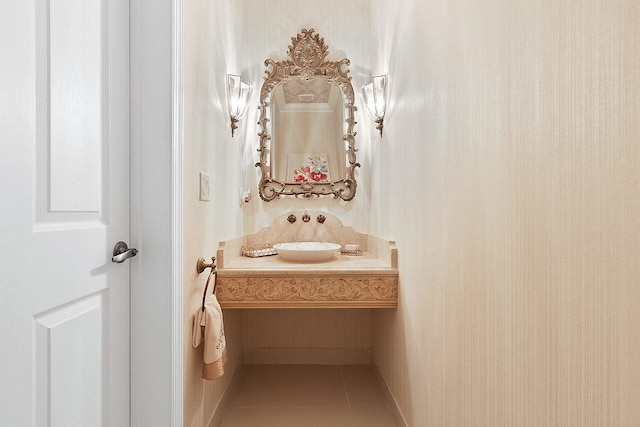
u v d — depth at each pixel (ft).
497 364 2.67
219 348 4.47
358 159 7.84
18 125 2.22
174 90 3.59
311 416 5.85
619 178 1.59
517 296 2.40
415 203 4.77
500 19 2.61
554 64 2.02
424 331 4.37
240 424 5.60
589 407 1.78
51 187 2.49
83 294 2.84
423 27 4.48
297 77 7.73
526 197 2.30
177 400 3.64
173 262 3.58
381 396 6.53
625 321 1.57
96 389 3.03
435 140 4.02
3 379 2.12
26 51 2.28
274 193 7.70
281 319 7.94
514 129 2.43
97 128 3.03
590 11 1.76
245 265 6.06
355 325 7.98
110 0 3.21
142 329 3.55
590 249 1.77
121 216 3.38
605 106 1.67
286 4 7.83
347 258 6.88
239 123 7.27
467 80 3.18
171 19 3.56
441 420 3.80
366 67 7.81
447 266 3.65
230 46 6.70
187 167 4.12
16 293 2.21
